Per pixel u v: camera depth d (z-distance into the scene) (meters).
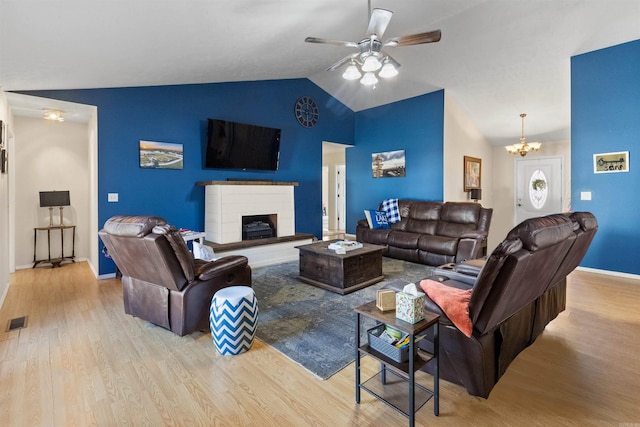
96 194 4.05
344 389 1.83
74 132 5.02
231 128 5.13
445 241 4.72
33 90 3.57
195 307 2.43
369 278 3.83
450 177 6.01
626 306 3.07
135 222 2.31
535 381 1.89
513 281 1.57
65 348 2.30
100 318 2.84
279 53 4.21
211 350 2.28
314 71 5.71
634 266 4.03
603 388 1.82
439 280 2.40
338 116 7.00
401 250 5.25
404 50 4.80
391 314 1.61
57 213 4.93
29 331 2.57
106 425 1.55
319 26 3.46
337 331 2.56
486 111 6.13
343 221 8.94
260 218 5.46
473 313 1.65
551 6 3.54
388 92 6.25
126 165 4.25
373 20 2.60
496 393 1.78
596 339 2.41
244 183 4.92
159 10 2.33
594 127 4.22
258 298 3.34
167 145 4.60
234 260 2.66
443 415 1.61
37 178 4.75
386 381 1.89
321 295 3.43
